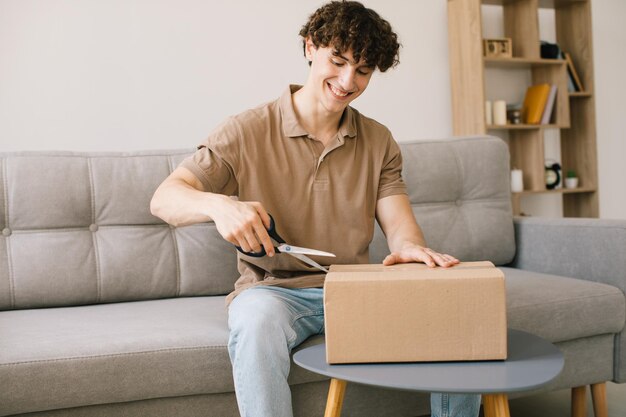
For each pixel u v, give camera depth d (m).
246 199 1.48
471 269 1.10
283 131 1.51
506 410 1.05
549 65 3.94
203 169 1.44
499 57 3.63
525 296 1.68
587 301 1.72
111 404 1.32
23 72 2.86
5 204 1.76
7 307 1.73
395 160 1.65
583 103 4.06
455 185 2.14
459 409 1.28
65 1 2.92
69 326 1.48
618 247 1.82
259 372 1.19
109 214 1.83
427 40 3.73
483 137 2.25
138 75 3.07
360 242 1.52
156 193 1.39
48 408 1.27
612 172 4.36
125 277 1.80
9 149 2.85
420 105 3.72
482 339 1.05
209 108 3.22
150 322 1.50
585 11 3.99
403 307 1.05
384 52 1.41
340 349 1.06
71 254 1.77
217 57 3.23
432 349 1.05
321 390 1.44
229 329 1.43
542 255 2.08
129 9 3.04
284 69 3.37
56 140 2.94
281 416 1.20
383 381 0.96
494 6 3.98
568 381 1.73
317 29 1.41
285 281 1.45
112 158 1.88
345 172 1.53
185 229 1.88
